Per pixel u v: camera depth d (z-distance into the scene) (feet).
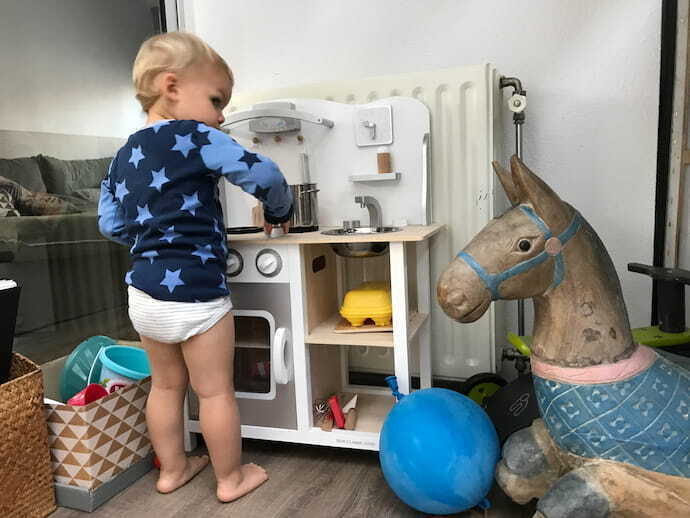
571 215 2.88
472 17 4.75
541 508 2.65
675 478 2.60
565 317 2.83
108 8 5.35
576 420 2.75
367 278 4.91
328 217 4.73
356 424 4.07
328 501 3.51
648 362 2.78
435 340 4.80
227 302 3.55
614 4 4.38
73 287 5.16
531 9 4.59
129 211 3.43
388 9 4.98
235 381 4.28
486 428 3.15
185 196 3.34
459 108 4.41
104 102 5.36
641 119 4.42
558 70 4.58
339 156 4.62
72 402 3.77
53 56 4.92
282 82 5.43
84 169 5.22
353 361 5.27
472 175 4.46
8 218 4.60
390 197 4.56
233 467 3.59
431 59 4.91
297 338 3.88
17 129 4.67
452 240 4.58
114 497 3.69
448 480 2.97
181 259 3.34
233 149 3.34
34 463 3.47
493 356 4.63
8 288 3.52
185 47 3.40
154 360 3.63
